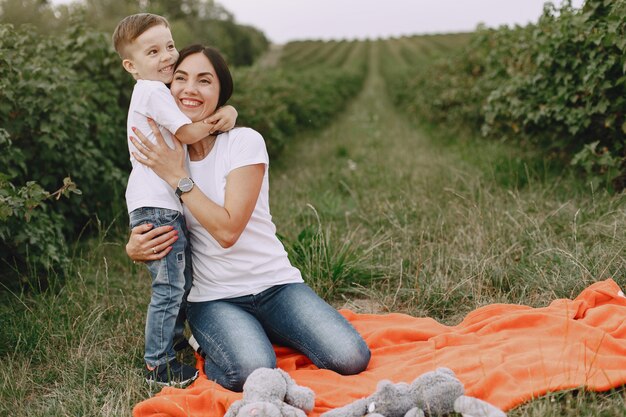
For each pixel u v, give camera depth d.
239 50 57.00
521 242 3.88
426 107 12.57
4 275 3.77
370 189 6.11
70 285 3.53
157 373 2.58
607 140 5.12
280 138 8.65
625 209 4.05
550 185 5.10
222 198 2.53
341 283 3.63
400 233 4.39
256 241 2.61
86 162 4.57
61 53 5.36
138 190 2.49
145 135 2.46
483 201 4.81
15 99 4.07
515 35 6.85
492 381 2.23
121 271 4.13
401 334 2.83
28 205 2.97
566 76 5.00
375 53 65.56
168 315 2.54
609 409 2.07
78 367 2.76
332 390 2.34
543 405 2.08
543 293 3.27
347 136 11.80
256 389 2.11
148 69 2.56
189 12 53.00
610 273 3.29
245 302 2.61
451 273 3.63
